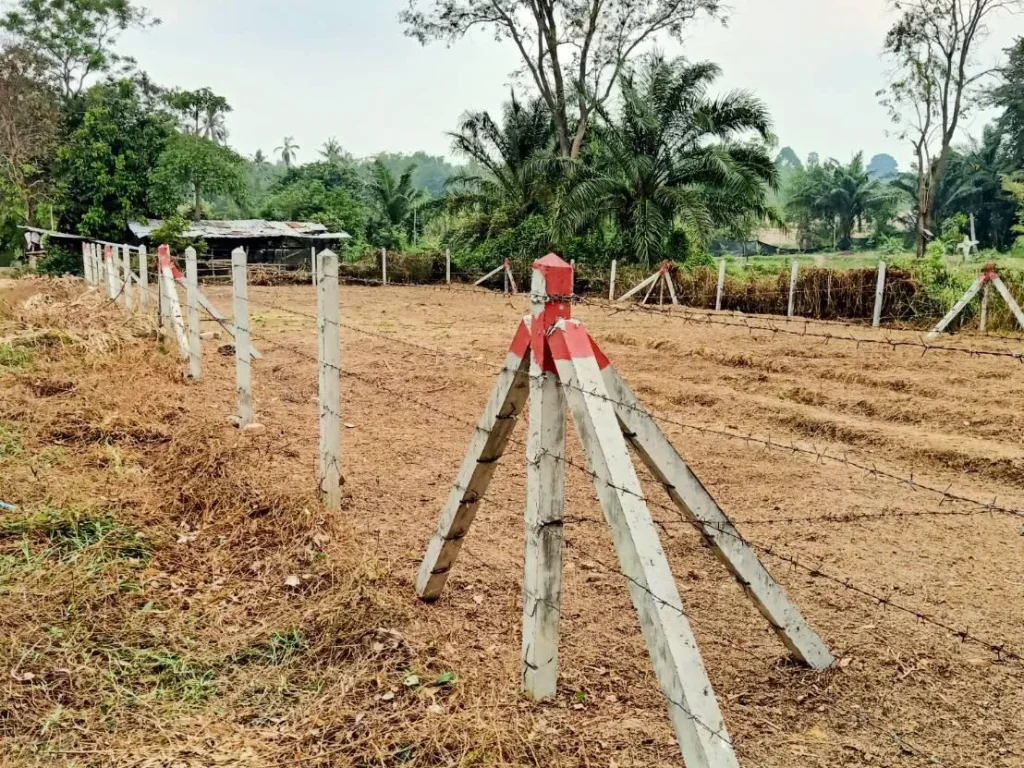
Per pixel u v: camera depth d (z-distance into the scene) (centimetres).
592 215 2639
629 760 283
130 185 3456
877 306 1595
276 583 407
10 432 610
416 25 3362
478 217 3053
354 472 599
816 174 6128
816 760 290
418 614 379
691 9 3247
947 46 3095
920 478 636
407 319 1697
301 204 4216
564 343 289
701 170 2623
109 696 311
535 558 309
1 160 3797
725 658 356
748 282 1959
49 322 1040
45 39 4159
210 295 2312
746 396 884
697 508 310
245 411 687
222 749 284
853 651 364
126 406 699
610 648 363
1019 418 767
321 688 323
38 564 402
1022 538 502
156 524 468
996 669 351
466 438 705
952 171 5272
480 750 281
